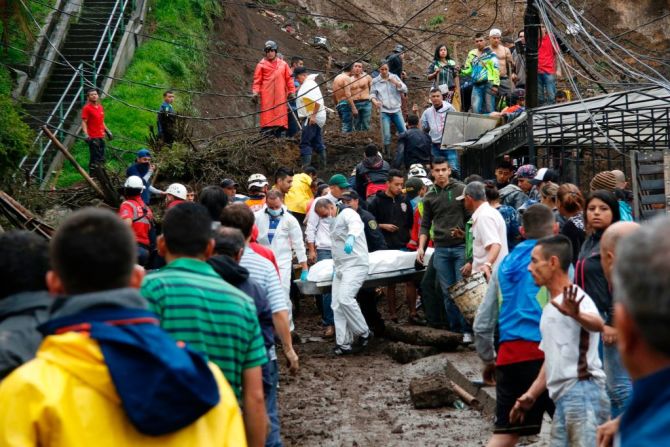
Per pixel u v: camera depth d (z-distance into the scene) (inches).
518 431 308.7
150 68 1289.4
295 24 1637.6
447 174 531.8
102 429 140.1
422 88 1422.2
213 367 158.9
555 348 269.1
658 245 107.5
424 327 551.5
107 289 150.7
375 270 567.8
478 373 467.8
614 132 796.6
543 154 853.2
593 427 264.2
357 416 438.9
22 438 136.7
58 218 846.5
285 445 402.9
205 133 1263.5
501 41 1101.7
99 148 956.6
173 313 215.8
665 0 1528.1
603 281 314.7
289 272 575.8
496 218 447.2
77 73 1109.1
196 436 147.7
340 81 1051.3
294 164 967.6
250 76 1448.1
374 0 1712.6
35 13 1291.8
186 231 223.8
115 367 141.5
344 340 557.0
